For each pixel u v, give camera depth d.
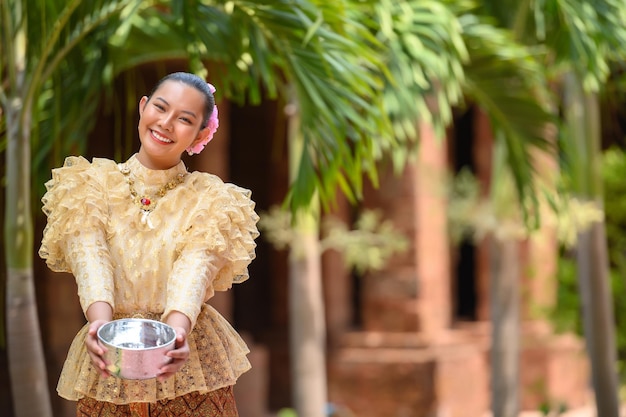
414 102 8.89
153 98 3.59
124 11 7.07
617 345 14.43
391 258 17.28
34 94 6.90
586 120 11.68
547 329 18.73
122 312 3.55
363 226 12.53
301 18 6.61
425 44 8.67
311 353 10.30
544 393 17.33
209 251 3.53
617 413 11.65
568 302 14.89
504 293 12.05
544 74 10.06
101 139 15.56
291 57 7.05
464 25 9.38
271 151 19.05
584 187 11.67
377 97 7.32
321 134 7.25
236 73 7.62
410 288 17.16
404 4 8.20
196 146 3.68
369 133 7.48
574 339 19.53
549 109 10.96
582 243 11.72
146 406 3.62
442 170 17.09
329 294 17.78
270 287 19.77
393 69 8.81
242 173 19.41
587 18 8.80
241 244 3.61
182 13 6.80
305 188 7.26
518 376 12.07
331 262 17.78
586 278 11.69
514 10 10.27
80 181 3.54
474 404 17.94
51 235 3.51
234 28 7.40
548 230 18.50
